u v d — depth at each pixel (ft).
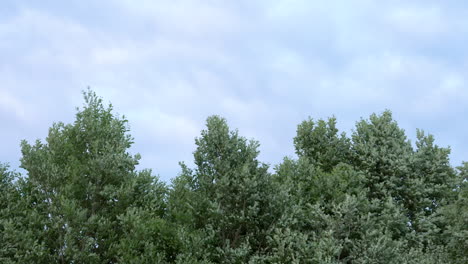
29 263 83.66
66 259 85.51
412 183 124.47
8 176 95.30
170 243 90.84
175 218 96.53
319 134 134.41
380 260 96.17
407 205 126.52
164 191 100.53
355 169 129.18
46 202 90.94
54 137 97.55
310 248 92.32
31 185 94.38
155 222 89.40
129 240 86.12
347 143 133.69
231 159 97.66
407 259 105.40
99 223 87.86
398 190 125.39
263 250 94.68
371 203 121.60
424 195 125.49
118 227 93.30
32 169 91.04
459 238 93.66
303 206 105.50
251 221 93.09
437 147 135.44
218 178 96.78
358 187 116.37
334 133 135.13
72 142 99.96
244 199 94.48
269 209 95.96
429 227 120.26
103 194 91.91
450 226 96.68
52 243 89.20
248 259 92.63
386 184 124.26
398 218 115.14
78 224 86.69
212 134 98.68
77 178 92.68
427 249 113.91
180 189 99.55
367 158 127.13
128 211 88.43
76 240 89.20
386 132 134.00
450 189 129.29
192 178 99.81
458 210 96.27
